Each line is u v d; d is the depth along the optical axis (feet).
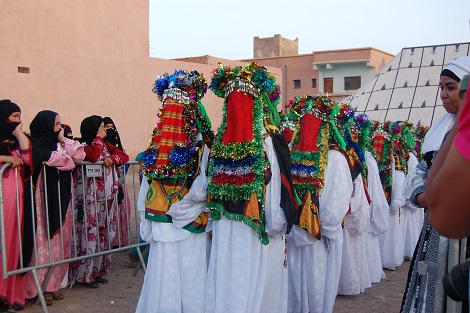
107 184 21.94
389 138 25.89
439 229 5.27
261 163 14.65
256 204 14.61
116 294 20.93
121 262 26.11
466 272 6.05
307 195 18.01
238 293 14.74
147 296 16.39
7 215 17.80
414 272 10.95
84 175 21.11
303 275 18.72
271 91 15.20
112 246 22.84
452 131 5.90
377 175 24.18
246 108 14.85
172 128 15.92
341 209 18.22
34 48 60.29
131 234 30.01
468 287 5.88
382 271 24.99
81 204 21.18
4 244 17.12
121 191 23.73
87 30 65.87
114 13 68.90
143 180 17.11
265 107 15.56
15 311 18.47
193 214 15.79
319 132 18.53
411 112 52.75
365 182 21.99
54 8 62.03
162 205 15.79
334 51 109.91
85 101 66.03
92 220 21.20
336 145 18.65
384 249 26.63
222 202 15.01
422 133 34.32
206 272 16.16
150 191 16.01
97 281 22.31
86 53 65.87
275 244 15.55
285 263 16.05
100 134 22.30
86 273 21.31
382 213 23.80
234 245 14.99
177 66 77.05
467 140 4.88
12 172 17.99
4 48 57.67
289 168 15.38
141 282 22.62
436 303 8.76
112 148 22.84
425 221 10.83
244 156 14.62
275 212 14.96
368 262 23.90
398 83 55.31
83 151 20.25
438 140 10.36
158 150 15.84
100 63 67.62
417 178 10.90
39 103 61.05
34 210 18.78
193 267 15.97
